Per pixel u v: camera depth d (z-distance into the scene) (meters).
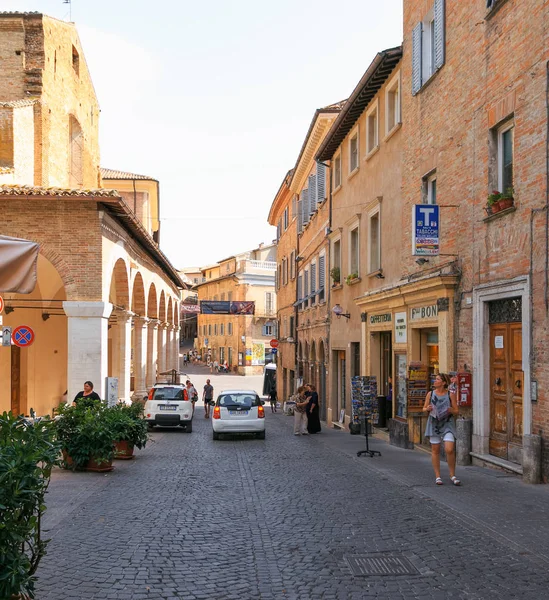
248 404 21.28
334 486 11.35
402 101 17.75
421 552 7.04
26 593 5.28
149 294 35.03
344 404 26.33
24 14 24.20
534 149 10.81
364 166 22.11
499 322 12.37
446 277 13.85
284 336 44.69
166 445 19.48
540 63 10.64
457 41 14.09
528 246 10.99
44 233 19.39
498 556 6.76
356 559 6.91
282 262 46.16
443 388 10.99
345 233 24.94
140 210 42.72
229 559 7.00
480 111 12.91
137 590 6.04
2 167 21.50
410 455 15.18
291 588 6.08
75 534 7.97
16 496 4.75
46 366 28.33
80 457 13.02
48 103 24.98
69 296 19.36
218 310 55.50
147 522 8.70
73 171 29.67
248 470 13.77
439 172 15.12
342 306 25.42
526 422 10.98
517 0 11.44
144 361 31.39
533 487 10.26
